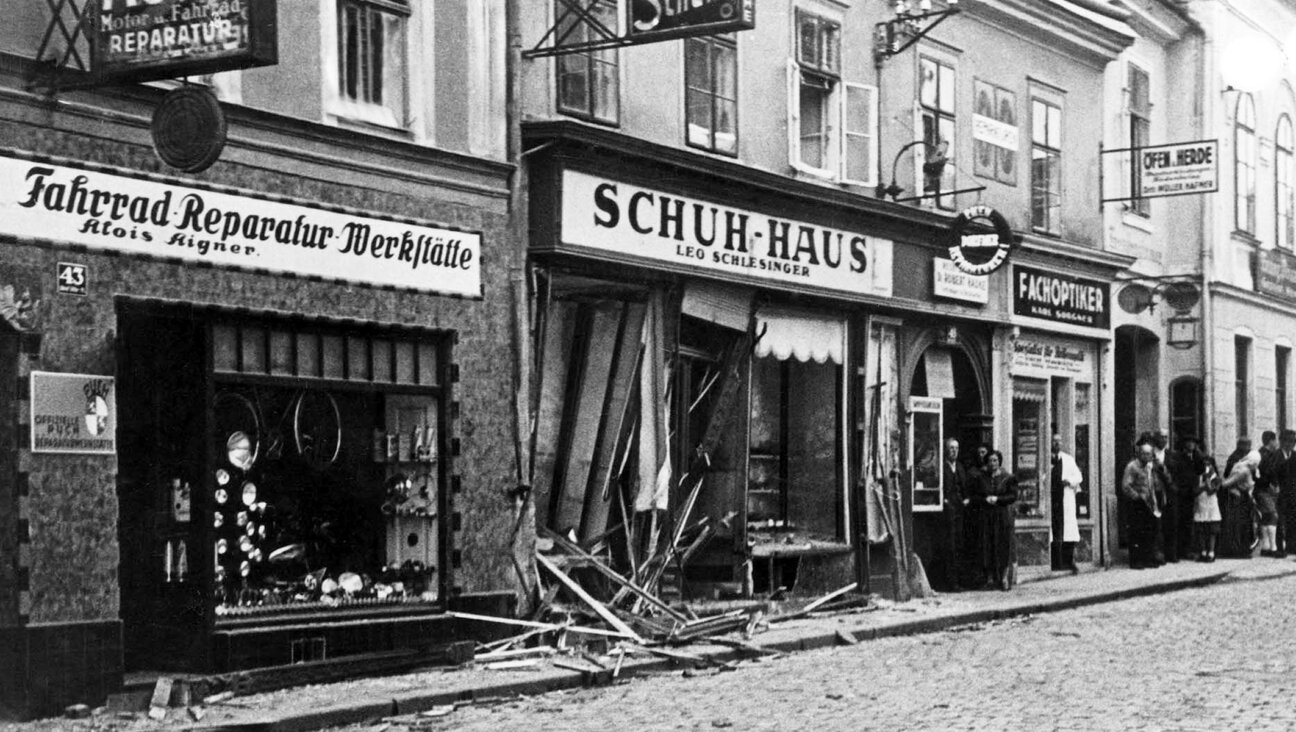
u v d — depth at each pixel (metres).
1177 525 28.95
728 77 19.77
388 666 14.46
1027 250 25.58
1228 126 33.00
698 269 18.66
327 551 14.47
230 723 11.67
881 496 21.88
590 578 17.52
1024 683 13.52
